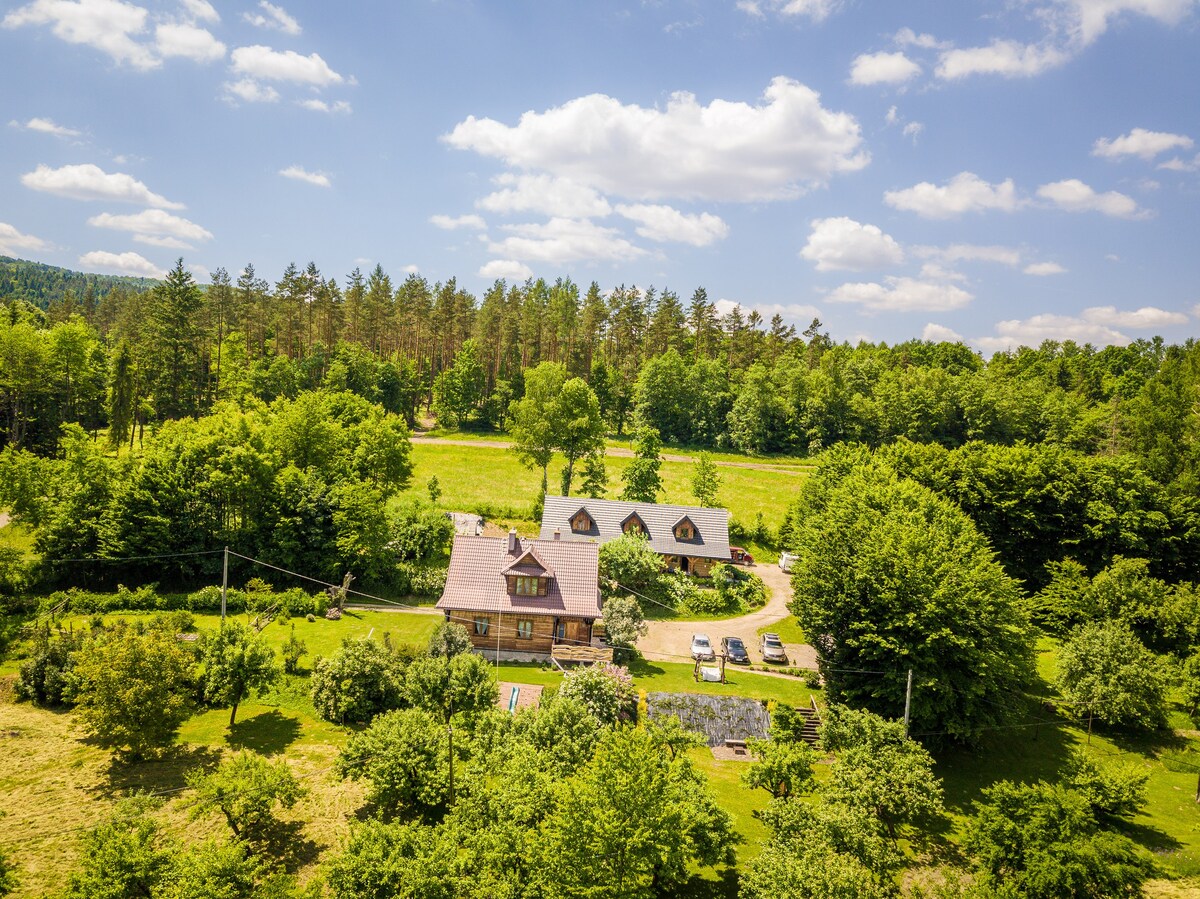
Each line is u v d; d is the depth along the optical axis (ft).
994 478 246.47
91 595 184.65
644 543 232.73
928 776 106.42
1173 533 239.30
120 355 313.53
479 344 467.52
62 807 107.96
